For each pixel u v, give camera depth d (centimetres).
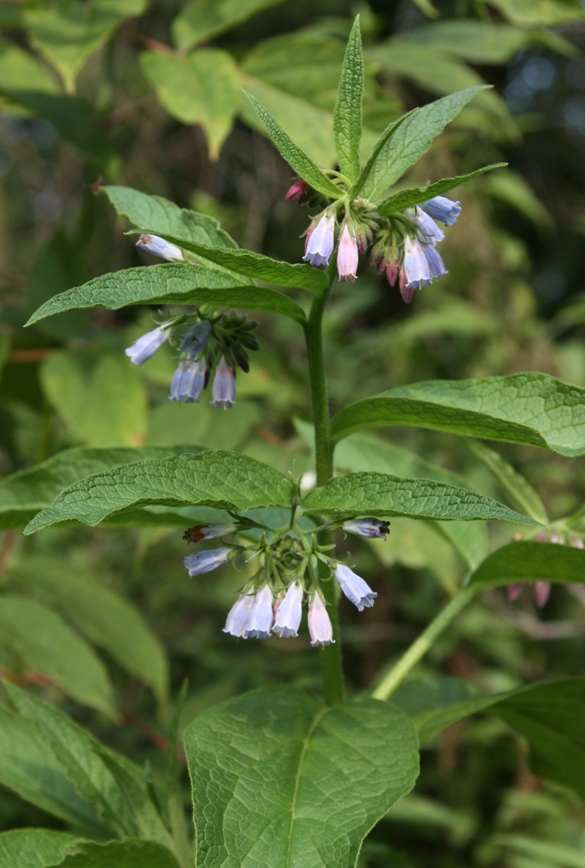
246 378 98
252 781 58
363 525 61
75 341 95
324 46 90
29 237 220
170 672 135
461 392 62
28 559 92
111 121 105
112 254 156
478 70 211
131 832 64
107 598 92
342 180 60
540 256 239
